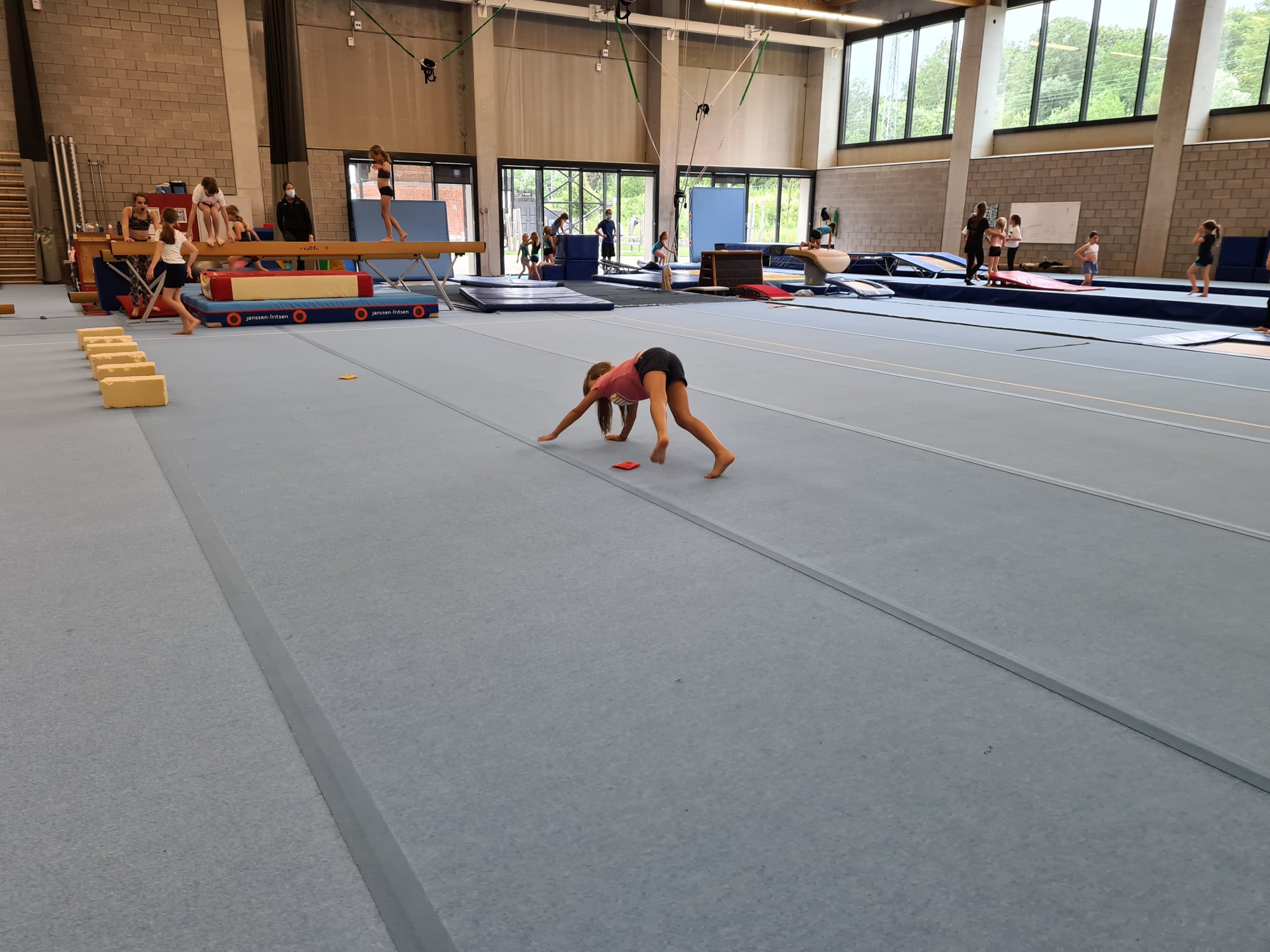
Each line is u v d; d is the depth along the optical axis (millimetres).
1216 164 16156
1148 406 5598
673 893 1479
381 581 2793
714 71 22812
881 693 2133
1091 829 1646
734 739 1937
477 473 3982
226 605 2609
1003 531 3270
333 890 1483
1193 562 2980
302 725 1979
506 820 1664
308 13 18250
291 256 10523
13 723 1976
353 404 5457
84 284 12398
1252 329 9734
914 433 4801
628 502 3572
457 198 20406
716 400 5641
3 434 4664
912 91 21938
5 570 2869
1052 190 18797
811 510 3498
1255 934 1394
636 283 17047
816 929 1400
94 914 1422
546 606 2607
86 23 16453
